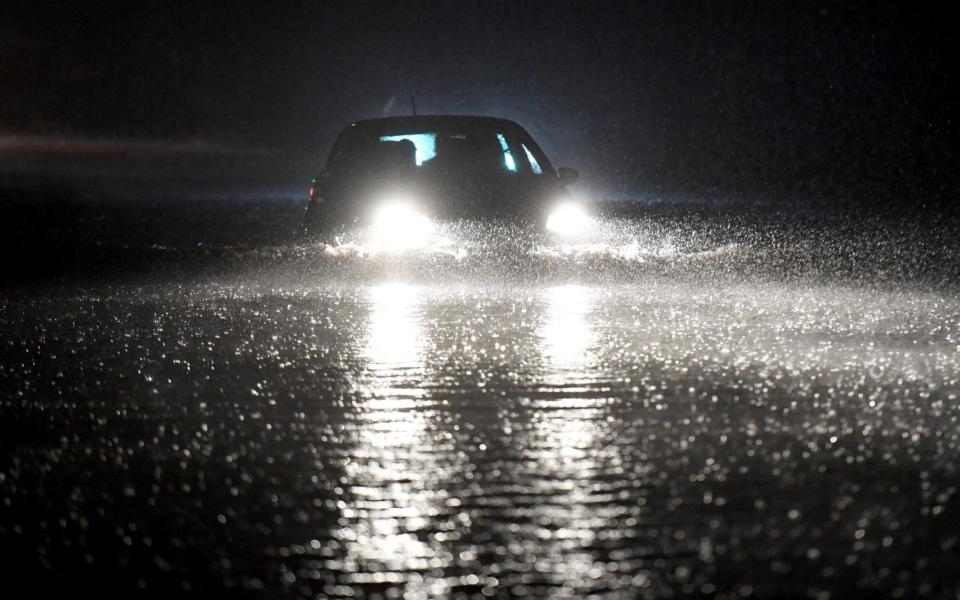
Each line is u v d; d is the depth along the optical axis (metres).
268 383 21.75
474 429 18.12
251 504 14.60
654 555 12.55
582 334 26.28
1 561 12.76
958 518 13.56
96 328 28.20
